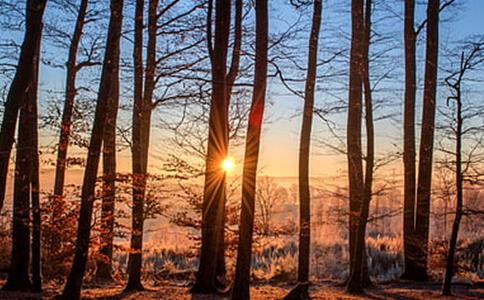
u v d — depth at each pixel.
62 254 13.03
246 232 10.59
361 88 15.66
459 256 18.08
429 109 18.41
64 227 12.76
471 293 14.73
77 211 12.66
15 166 12.30
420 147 18.36
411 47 18.80
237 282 10.54
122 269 19.92
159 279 17.97
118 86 16.28
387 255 23.33
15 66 11.26
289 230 18.48
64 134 13.02
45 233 14.48
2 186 9.00
